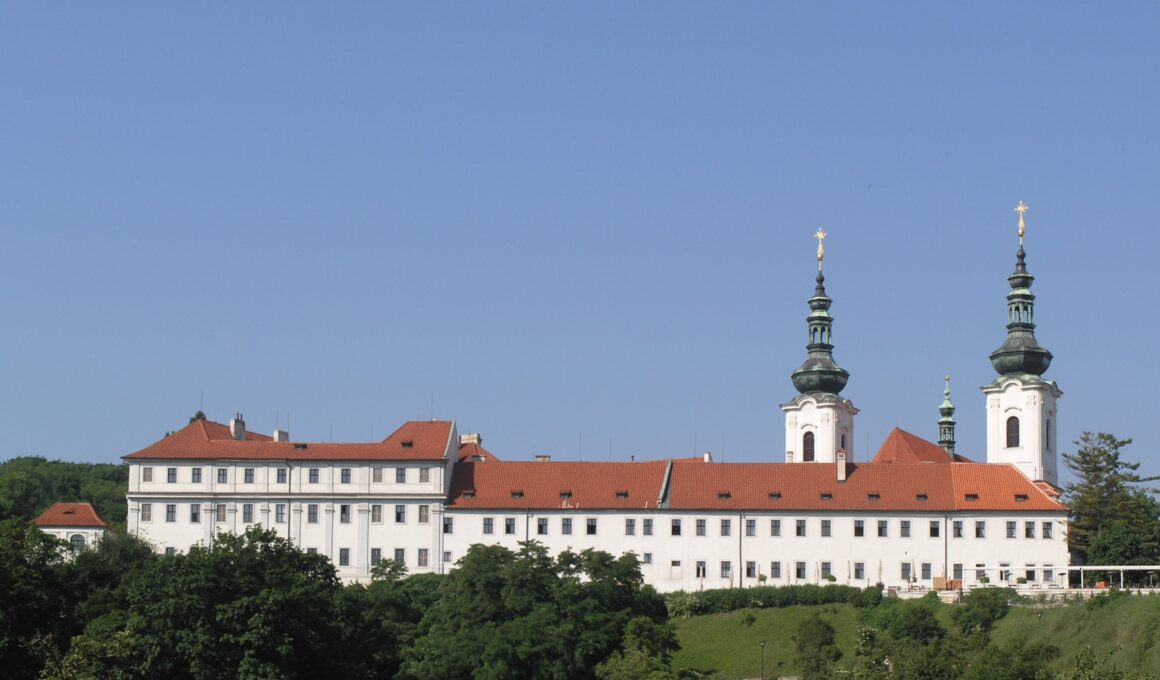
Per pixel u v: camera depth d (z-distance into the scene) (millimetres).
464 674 159375
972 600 183375
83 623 149125
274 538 154750
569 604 171000
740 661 184250
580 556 181875
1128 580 198750
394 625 168375
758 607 197250
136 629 138500
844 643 184875
